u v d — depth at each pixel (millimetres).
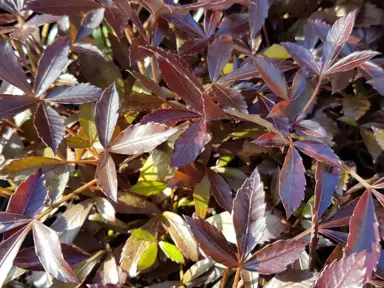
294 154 222
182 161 214
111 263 235
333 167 223
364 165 285
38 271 244
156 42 269
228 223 242
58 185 243
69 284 234
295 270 203
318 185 216
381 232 213
